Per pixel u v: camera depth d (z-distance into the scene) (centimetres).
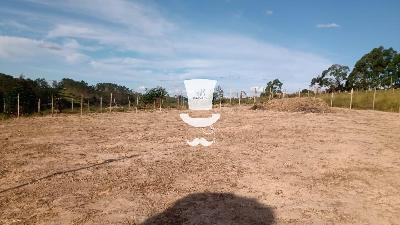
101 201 592
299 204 591
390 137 1235
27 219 516
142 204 580
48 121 1847
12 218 519
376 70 5853
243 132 1352
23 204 575
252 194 635
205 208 565
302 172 781
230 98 3575
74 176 734
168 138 1226
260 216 538
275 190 658
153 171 777
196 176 741
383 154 963
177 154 953
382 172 786
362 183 709
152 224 504
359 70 5994
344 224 517
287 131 1371
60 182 692
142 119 1939
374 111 2398
